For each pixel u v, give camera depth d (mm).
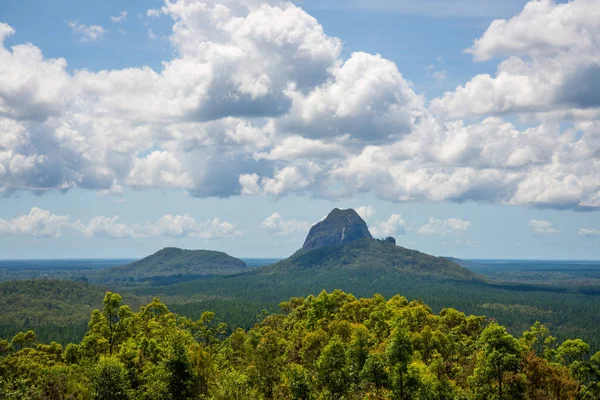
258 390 111062
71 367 110062
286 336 157625
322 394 102625
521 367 99750
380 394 101438
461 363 123188
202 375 103188
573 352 111625
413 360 118750
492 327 97750
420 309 155500
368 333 129500
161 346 118438
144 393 97750
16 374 120875
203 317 173125
